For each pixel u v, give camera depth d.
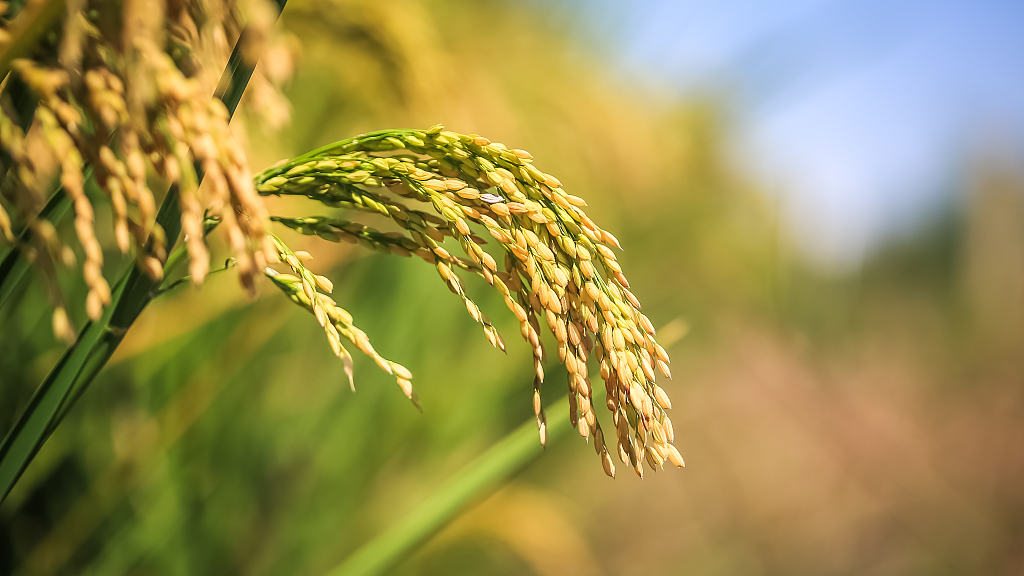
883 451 2.02
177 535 0.85
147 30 0.40
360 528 1.06
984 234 3.64
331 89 0.99
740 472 2.00
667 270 2.02
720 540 1.88
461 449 1.22
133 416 0.87
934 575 1.84
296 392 1.09
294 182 0.47
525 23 1.46
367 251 1.02
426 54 0.76
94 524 0.76
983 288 3.40
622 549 1.76
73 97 0.41
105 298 0.40
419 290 1.19
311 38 0.74
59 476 0.81
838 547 1.90
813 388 2.25
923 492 1.96
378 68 0.77
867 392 2.32
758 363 2.27
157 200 0.60
